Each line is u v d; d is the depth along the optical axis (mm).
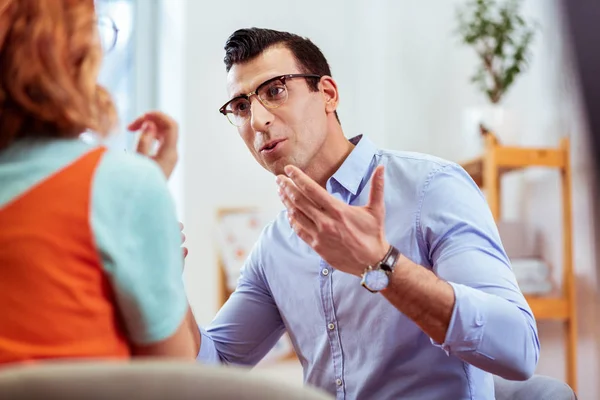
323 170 1707
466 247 1471
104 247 873
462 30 3559
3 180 888
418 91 3689
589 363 2891
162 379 624
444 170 1610
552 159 2957
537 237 3191
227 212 3641
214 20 3730
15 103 925
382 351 1560
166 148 1322
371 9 3789
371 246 1233
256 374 654
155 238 919
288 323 1732
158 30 4004
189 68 3678
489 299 1353
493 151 3020
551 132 3115
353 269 1259
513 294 1416
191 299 3580
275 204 3695
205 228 3623
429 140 3676
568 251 2904
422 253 1570
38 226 855
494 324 1336
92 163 906
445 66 3715
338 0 3928
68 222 863
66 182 882
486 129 3244
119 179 906
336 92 1724
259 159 1711
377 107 3711
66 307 845
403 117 3664
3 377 626
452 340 1313
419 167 1638
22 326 828
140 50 4008
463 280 1426
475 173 3293
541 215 3174
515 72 3215
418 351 1544
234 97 1687
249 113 1691
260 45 1664
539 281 3002
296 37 1715
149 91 3996
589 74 2652
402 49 3693
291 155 1647
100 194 887
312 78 1673
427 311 1300
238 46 1677
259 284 1808
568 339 2889
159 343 922
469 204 1551
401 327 1543
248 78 1658
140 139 1312
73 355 841
